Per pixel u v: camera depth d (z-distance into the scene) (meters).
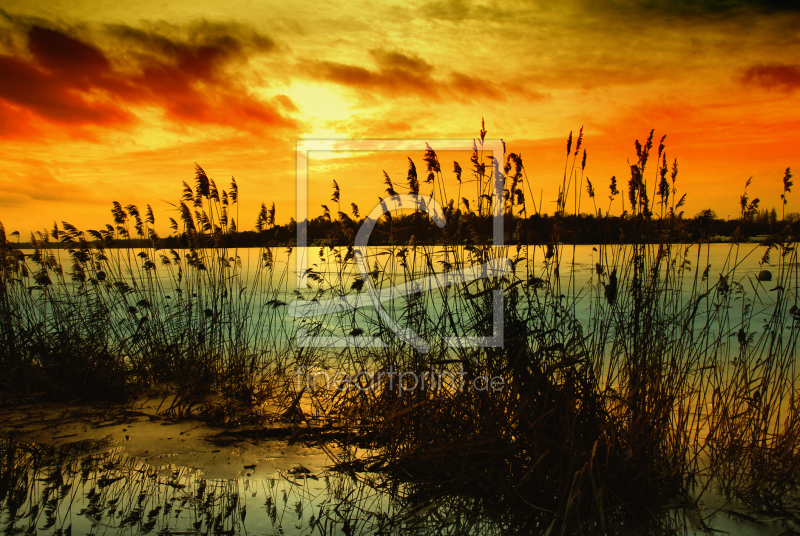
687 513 3.45
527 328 4.17
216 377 6.12
